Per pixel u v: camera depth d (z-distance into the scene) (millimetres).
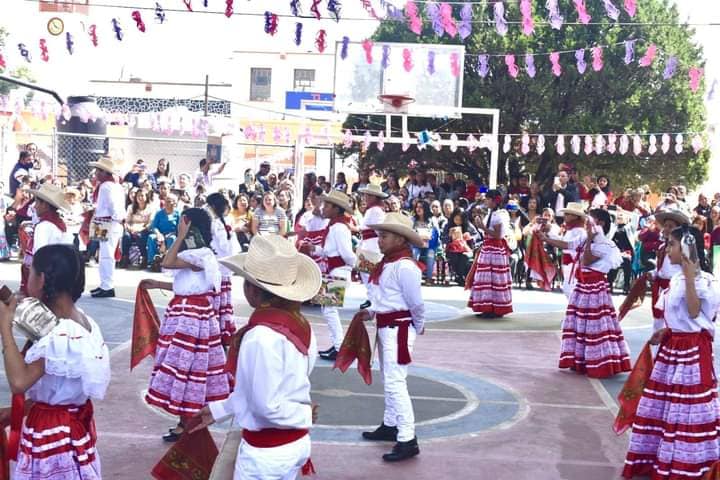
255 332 3549
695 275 5559
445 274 16500
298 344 3590
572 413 7496
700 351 5598
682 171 25281
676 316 5633
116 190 12539
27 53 16750
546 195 17906
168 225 16078
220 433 6422
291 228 17141
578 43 23906
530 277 16188
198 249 6047
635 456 5805
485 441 6590
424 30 25594
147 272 15859
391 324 6066
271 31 10531
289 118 30703
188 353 6016
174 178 19375
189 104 32531
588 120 24031
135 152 25484
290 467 3617
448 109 19938
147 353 6344
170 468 4766
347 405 7410
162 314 11305
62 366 3537
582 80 24109
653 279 7324
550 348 10398
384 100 19938
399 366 6066
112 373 8234
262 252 3686
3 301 3568
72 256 3684
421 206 16625
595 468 6082
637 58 23844
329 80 39438
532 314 12969
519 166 25953
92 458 3768
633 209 17250
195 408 6020
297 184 19359
